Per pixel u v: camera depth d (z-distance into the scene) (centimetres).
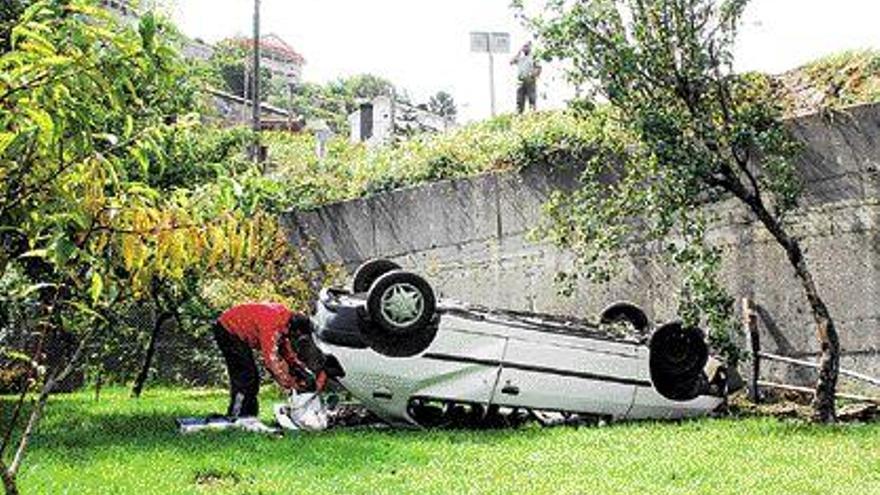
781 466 822
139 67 298
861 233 1316
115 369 1870
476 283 1703
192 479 797
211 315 1578
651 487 741
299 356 1141
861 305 1308
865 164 1321
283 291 1834
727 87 1178
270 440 1010
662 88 1174
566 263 1586
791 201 1170
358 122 3091
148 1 611
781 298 1366
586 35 1155
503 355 1138
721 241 1421
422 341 1118
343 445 975
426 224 1783
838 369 1157
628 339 1194
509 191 1672
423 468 841
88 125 300
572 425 1176
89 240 321
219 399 1612
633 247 1506
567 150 1606
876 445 928
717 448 922
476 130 1994
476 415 1170
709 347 1214
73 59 283
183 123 348
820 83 1575
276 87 7488
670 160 1145
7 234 368
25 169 302
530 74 2025
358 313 1116
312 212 1944
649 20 1155
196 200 327
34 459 884
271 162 2086
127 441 1013
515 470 827
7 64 292
